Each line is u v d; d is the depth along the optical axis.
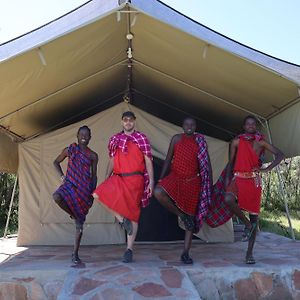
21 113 5.79
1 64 3.99
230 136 7.93
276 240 6.07
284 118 5.35
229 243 5.77
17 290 3.79
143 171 4.24
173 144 4.31
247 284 3.83
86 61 4.84
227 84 5.13
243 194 4.06
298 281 3.88
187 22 5.30
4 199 10.26
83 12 5.05
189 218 4.18
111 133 5.96
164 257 4.49
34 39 4.64
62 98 5.87
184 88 5.86
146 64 5.43
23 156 5.97
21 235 5.78
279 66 5.41
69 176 4.19
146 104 7.39
